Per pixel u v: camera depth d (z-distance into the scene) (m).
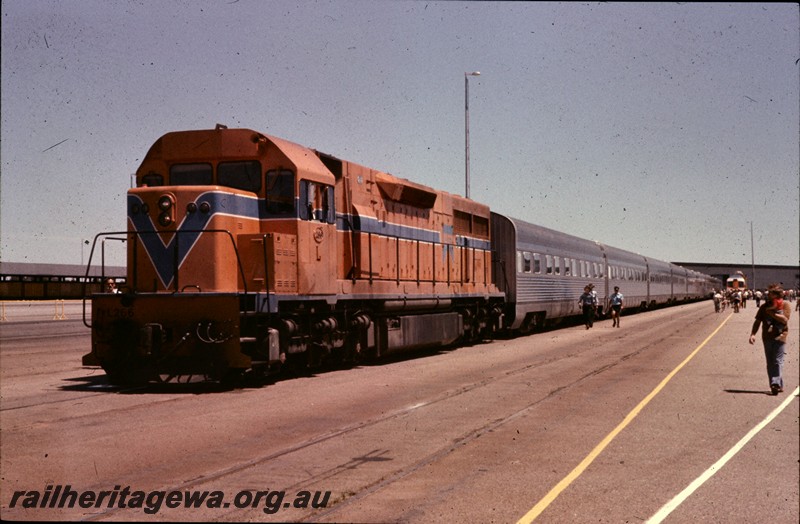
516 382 13.14
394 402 10.84
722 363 16.36
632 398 11.21
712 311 53.69
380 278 16.80
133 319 12.14
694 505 5.87
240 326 12.41
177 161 13.51
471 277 22.83
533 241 27.75
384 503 5.89
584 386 12.58
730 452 7.64
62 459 7.29
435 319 19.31
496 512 5.66
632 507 5.81
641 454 7.56
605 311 39.41
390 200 17.75
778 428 8.89
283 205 13.30
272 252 12.54
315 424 9.11
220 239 12.30
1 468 6.95
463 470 6.91
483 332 23.73
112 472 6.82
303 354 14.22
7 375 14.66
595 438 8.31
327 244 14.35
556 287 30.44
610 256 41.00
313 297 13.79
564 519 5.52
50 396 11.54
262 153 13.30
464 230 22.64
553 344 22.36
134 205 12.55
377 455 7.50
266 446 7.89
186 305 11.97
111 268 54.19
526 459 7.34
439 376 14.12
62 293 50.22
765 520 5.52
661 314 47.22
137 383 12.97
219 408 10.28
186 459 7.31
